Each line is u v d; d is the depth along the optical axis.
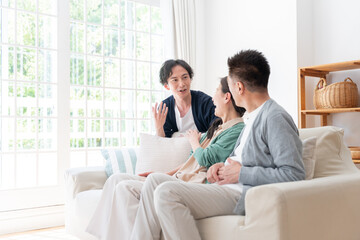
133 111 4.18
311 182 1.47
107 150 2.74
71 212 2.52
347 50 3.35
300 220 1.33
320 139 1.90
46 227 3.41
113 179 2.10
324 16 3.54
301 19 3.54
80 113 4.10
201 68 4.57
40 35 3.64
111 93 4.09
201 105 2.76
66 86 3.64
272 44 3.75
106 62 4.05
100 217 2.09
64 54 3.64
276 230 1.29
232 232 1.44
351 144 3.30
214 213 1.62
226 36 4.30
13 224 3.24
